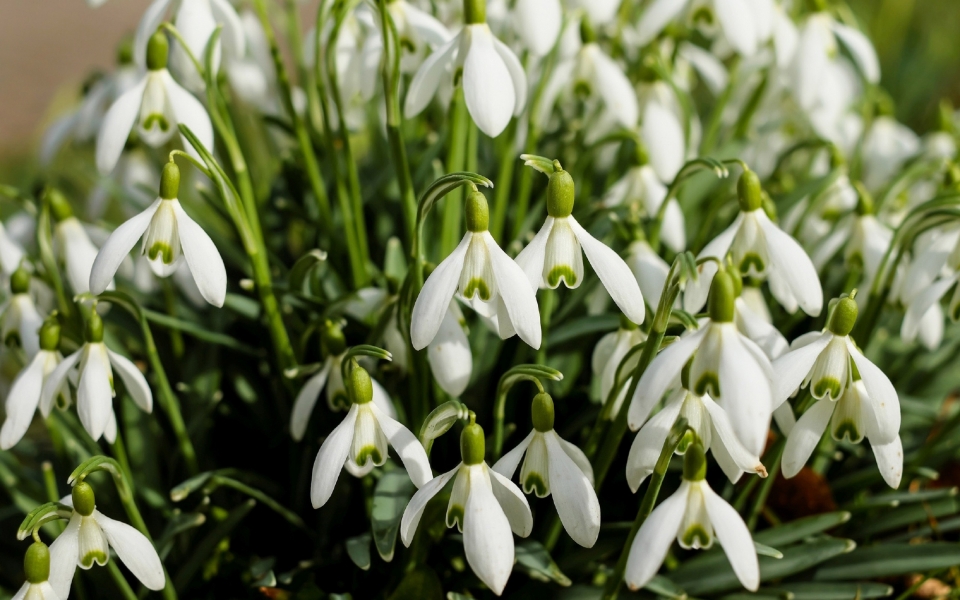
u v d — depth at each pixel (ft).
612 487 1.72
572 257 1.46
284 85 1.75
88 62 6.38
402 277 1.73
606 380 1.59
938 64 3.55
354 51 1.75
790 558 1.62
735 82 1.93
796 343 1.49
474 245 1.44
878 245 1.69
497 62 1.54
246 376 1.83
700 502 1.41
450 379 1.55
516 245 1.75
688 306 1.56
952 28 3.74
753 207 1.53
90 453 1.75
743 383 1.37
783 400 1.44
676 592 1.58
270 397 1.85
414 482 1.47
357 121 2.03
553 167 1.46
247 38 1.94
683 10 1.86
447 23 1.89
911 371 1.85
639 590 1.62
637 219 1.67
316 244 1.90
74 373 1.57
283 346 1.67
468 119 1.71
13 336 1.68
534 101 1.73
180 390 1.80
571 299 1.73
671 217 1.73
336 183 1.72
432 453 1.71
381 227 1.89
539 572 1.57
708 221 1.66
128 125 1.61
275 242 1.96
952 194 1.57
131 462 1.74
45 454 1.83
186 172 2.35
